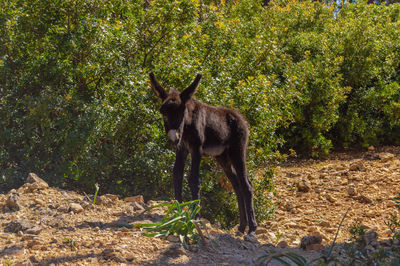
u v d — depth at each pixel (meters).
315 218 10.47
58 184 8.94
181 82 10.18
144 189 9.68
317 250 6.58
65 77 10.01
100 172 9.31
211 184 9.82
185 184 9.70
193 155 7.04
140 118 9.86
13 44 9.87
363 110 18.02
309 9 21.53
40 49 10.19
